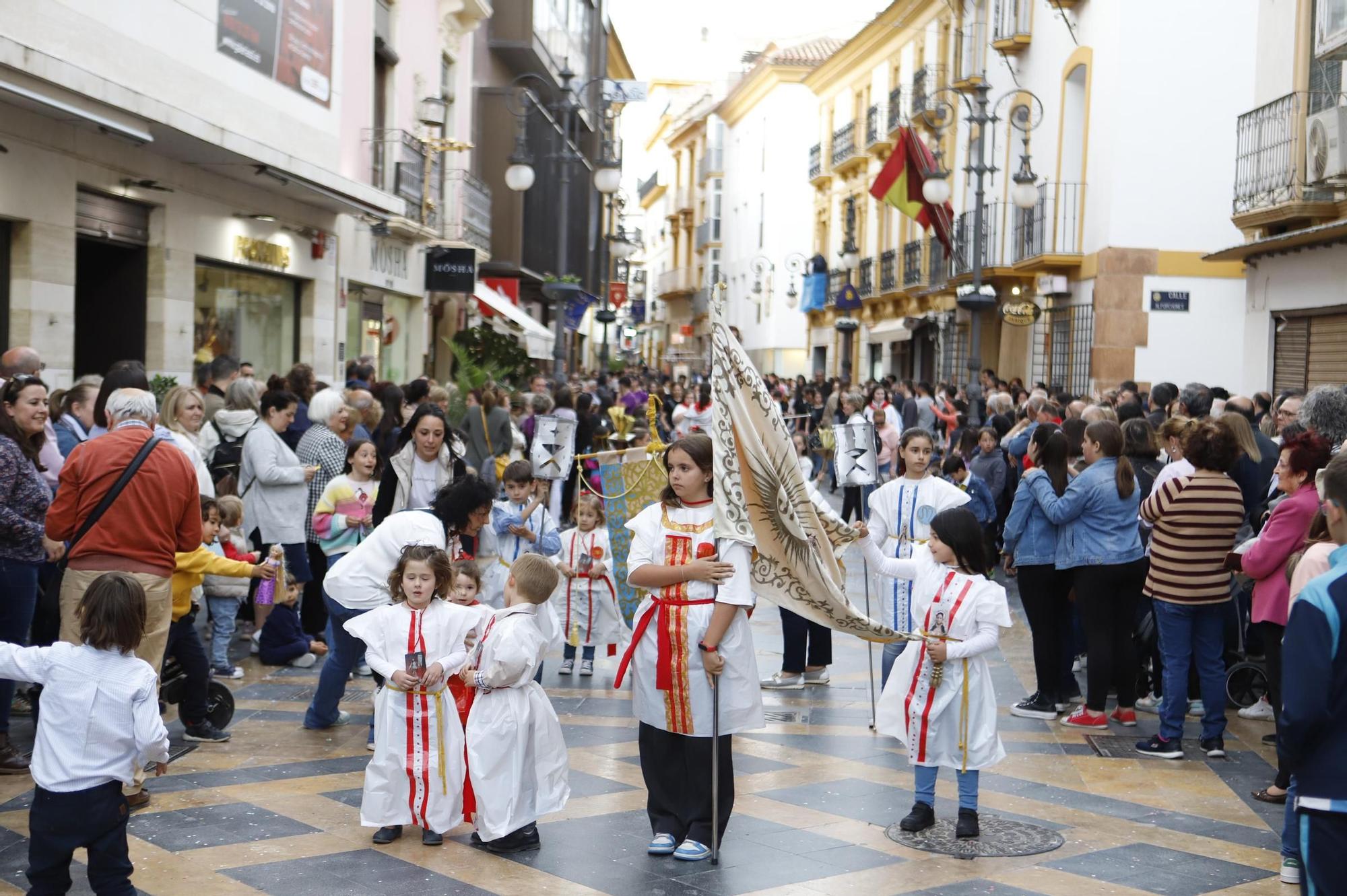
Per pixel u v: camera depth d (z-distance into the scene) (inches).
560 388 648.4
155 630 254.8
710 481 226.7
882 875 219.5
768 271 2159.2
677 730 224.2
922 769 244.7
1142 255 833.5
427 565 229.3
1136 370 838.5
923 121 1280.8
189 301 580.4
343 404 402.9
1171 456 349.7
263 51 617.3
